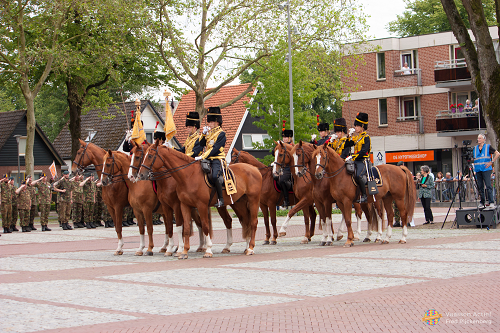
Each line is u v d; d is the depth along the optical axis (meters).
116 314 7.36
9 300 8.35
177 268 11.53
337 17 30.91
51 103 63.34
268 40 31.55
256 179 14.32
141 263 12.53
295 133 33.31
